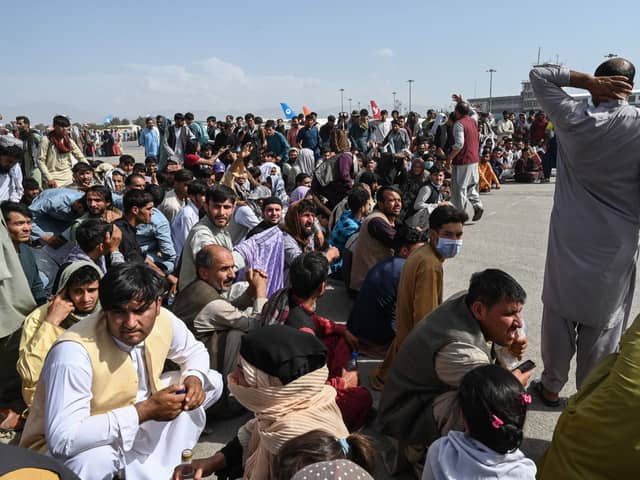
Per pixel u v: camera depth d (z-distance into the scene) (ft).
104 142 86.94
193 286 12.28
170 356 9.86
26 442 8.59
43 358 10.43
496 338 8.68
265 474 6.77
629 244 10.28
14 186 25.91
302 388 6.73
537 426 11.42
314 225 20.68
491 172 46.50
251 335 6.97
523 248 26.35
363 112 49.62
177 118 44.57
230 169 25.53
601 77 9.86
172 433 9.41
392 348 12.87
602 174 10.08
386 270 14.69
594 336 10.98
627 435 7.29
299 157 40.55
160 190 21.70
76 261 12.51
